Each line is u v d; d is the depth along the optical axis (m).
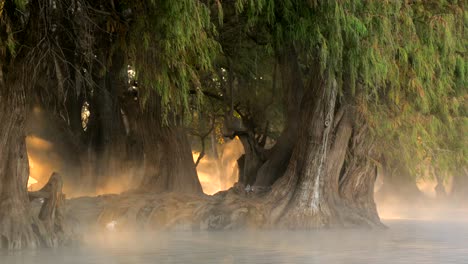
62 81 42.12
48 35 36.81
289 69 55.53
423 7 45.78
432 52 45.81
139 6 36.84
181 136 54.53
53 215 37.84
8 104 36.53
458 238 44.53
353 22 40.56
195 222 49.94
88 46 39.28
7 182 36.38
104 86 56.88
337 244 39.66
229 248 37.06
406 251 35.97
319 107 50.28
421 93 46.09
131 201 50.00
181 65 36.44
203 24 35.94
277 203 50.97
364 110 49.59
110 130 60.03
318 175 51.00
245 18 49.88
